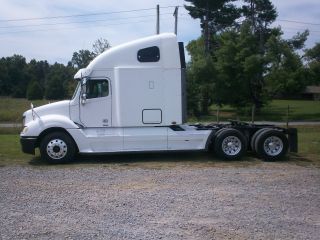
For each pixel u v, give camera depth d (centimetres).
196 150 1399
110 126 1373
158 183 1001
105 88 1374
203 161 1372
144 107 1380
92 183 1002
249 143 1458
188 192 904
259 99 5453
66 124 1333
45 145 1323
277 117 5131
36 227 664
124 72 1373
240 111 5459
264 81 5556
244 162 1355
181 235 629
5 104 5650
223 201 826
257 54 5247
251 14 6506
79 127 1348
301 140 2089
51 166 1279
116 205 794
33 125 1330
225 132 1389
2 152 1574
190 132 1390
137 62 1383
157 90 1383
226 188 945
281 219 707
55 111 1368
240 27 5634
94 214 736
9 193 894
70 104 1370
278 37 5788
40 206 788
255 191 916
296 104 7956
